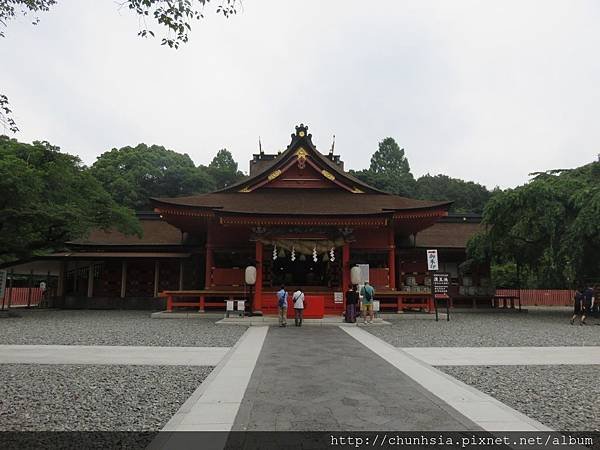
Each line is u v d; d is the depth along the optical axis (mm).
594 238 24891
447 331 18594
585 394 8148
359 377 9281
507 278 46031
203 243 33906
